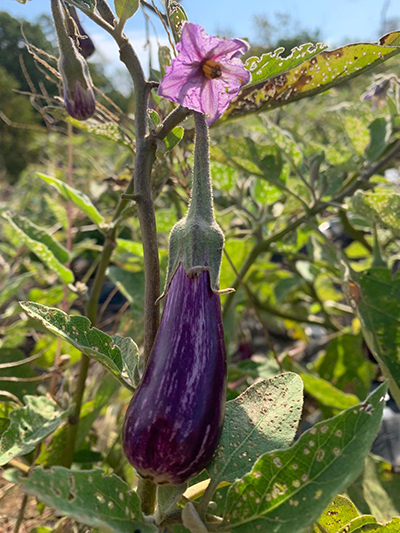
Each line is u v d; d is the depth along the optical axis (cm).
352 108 56
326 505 17
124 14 23
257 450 22
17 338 60
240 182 66
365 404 18
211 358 19
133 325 57
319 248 73
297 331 86
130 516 18
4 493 39
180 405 18
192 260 20
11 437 30
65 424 40
